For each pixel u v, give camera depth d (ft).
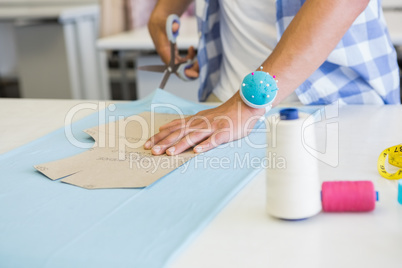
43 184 2.45
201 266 1.73
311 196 1.94
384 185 2.28
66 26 10.70
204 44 4.01
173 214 2.07
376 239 1.84
